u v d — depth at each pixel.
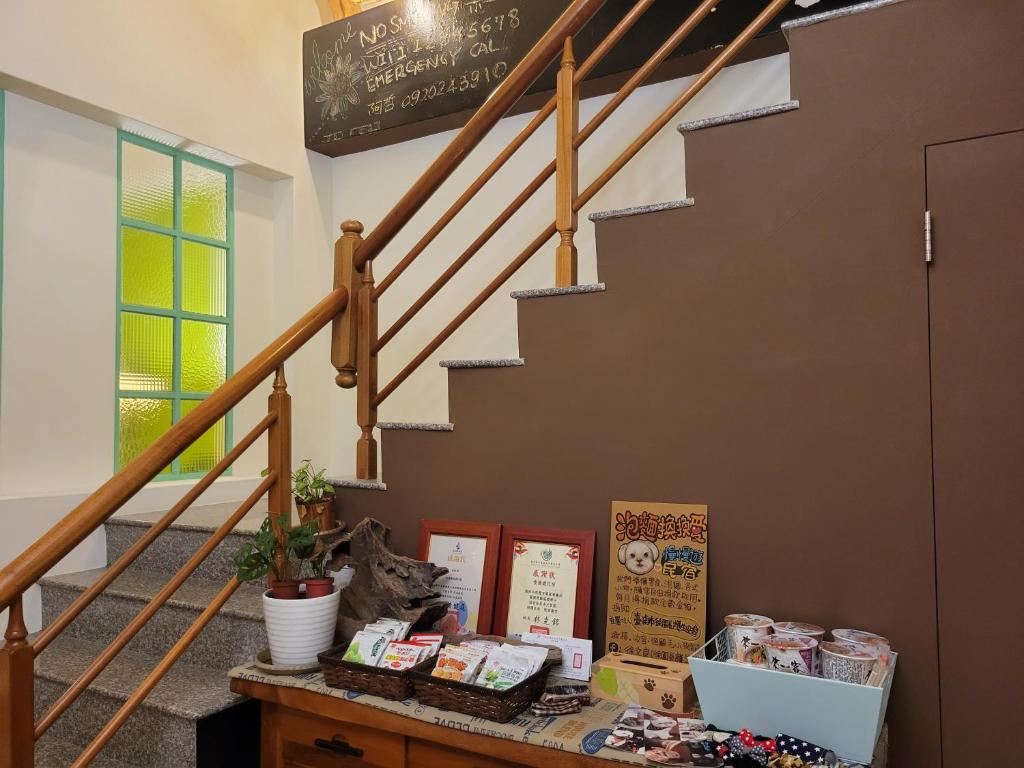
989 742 1.61
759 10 2.82
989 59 1.67
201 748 2.05
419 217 3.88
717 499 1.92
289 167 3.93
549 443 2.16
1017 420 1.62
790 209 1.86
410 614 2.03
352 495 2.48
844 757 1.48
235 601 2.49
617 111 3.36
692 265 1.97
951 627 1.66
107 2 3.08
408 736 1.81
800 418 1.84
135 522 2.98
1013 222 1.64
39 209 2.95
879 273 1.76
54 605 2.82
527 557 2.16
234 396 2.10
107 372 3.16
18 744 1.60
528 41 3.36
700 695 1.62
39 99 2.94
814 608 1.80
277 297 3.97
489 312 3.68
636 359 2.04
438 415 3.81
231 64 3.62
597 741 1.57
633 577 1.99
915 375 1.72
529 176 3.59
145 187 3.38
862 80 1.79
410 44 3.67
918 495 1.70
